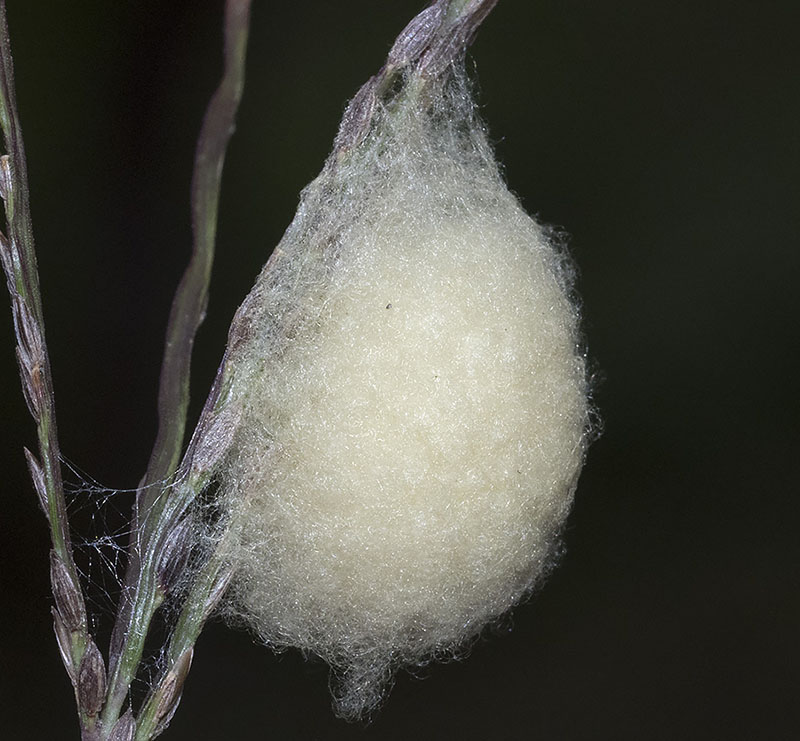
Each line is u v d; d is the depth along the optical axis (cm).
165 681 12
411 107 12
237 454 12
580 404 13
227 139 11
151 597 12
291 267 12
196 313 12
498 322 12
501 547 12
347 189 12
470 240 12
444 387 12
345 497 12
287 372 12
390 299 12
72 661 12
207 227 11
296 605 12
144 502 12
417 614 12
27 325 12
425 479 12
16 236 12
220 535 12
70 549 12
